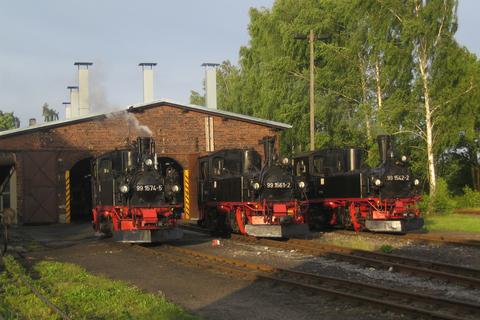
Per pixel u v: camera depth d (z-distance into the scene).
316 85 40.16
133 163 19.95
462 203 36.97
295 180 20.92
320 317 9.42
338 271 13.59
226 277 13.06
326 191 24.78
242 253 17.05
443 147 33.00
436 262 13.86
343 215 23.61
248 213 20.53
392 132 33.53
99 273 14.24
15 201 30.25
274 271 13.36
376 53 34.34
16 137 30.33
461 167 44.59
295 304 10.34
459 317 8.77
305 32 40.50
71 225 30.03
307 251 17.03
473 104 32.50
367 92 39.69
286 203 20.23
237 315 9.72
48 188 30.77
